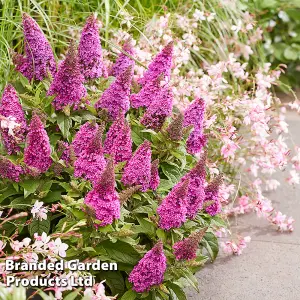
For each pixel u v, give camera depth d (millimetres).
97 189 1645
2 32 2219
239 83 2809
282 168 2416
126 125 1806
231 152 2225
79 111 1892
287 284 2068
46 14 2471
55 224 1833
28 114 1887
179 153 1861
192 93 2406
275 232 2314
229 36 2812
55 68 1986
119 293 1742
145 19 2584
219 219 1900
